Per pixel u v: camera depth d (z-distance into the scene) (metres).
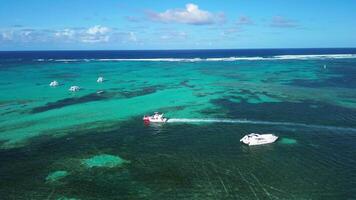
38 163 40.44
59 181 35.69
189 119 59.53
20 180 36.03
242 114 62.41
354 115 60.69
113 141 48.25
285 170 37.75
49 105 71.56
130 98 78.88
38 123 57.56
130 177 36.50
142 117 61.38
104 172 37.81
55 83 96.75
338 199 31.48
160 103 73.00
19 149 45.19
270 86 93.81
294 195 32.19
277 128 53.47
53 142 47.91
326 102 71.56
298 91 85.00
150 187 34.19
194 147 45.41
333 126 54.16
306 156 41.75
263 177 36.06
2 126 55.69
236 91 86.12
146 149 44.88
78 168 38.91
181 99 76.94
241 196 32.12
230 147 45.28
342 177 35.91
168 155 42.62
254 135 46.97
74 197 32.38
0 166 39.62
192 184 34.69
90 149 45.03
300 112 63.28
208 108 67.50
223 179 35.72
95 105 71.56
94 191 33.50
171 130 53.25
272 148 44.62
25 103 73.44
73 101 75.75
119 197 32.31
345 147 44.75
